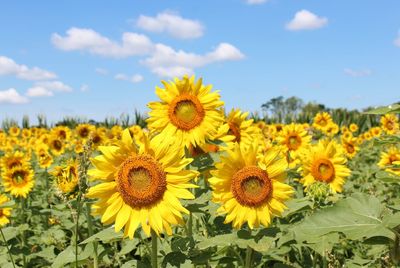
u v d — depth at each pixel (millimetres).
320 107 52062
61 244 6816
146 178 3578
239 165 3980
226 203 3926
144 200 3547
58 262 4445
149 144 3641
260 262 4473
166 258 3629
